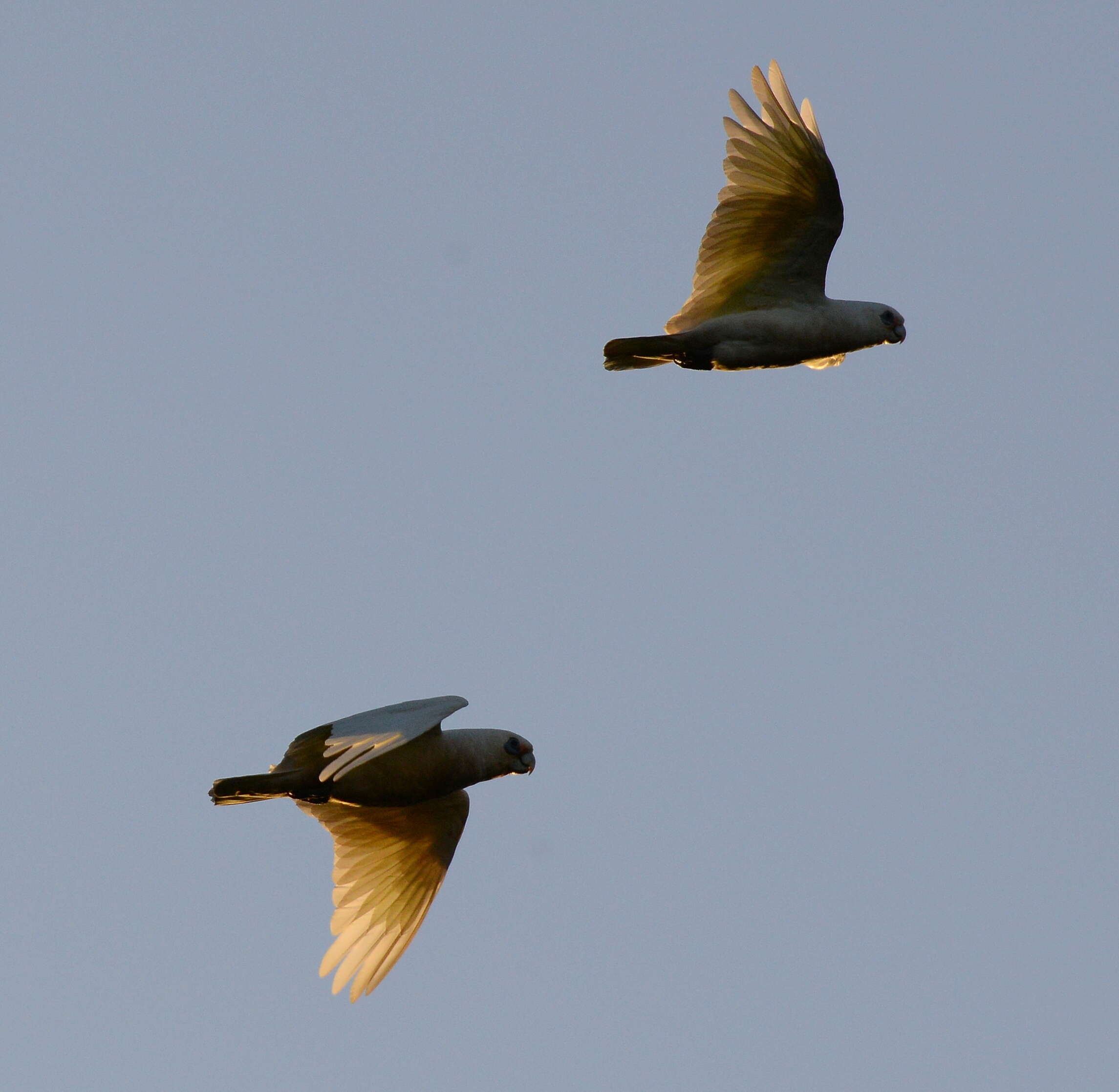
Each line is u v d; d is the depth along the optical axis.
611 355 18.34
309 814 17.58
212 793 16.44
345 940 17.41
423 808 17.55
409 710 15.02
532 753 17.05
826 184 17.97
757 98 17.95
